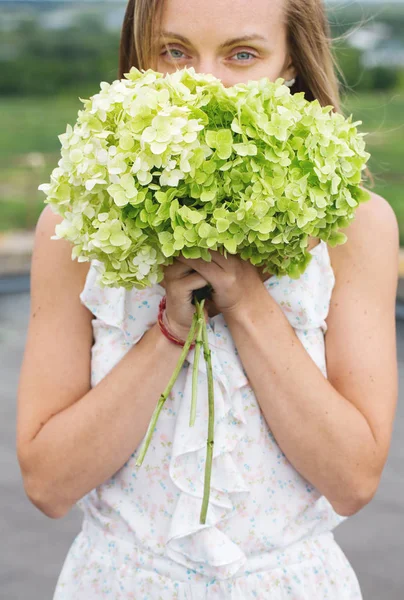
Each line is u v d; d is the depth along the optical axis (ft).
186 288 6.43
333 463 6.82
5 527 15.49
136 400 6.77
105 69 104.88
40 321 7.28
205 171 5.73
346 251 7.34
